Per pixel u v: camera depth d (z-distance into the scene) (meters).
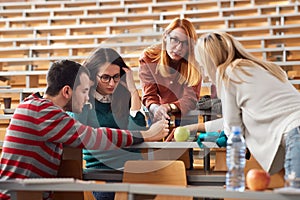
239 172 2.52
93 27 7.84
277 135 2.88
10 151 3.03
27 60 6.98
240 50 3.11
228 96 3.01
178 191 2.27
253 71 3.00
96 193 3.52
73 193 3.27
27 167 3.03
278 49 6.31
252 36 7.09
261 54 6.54
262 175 2.30
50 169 3.12
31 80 6.55
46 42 7.74
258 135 2.95
